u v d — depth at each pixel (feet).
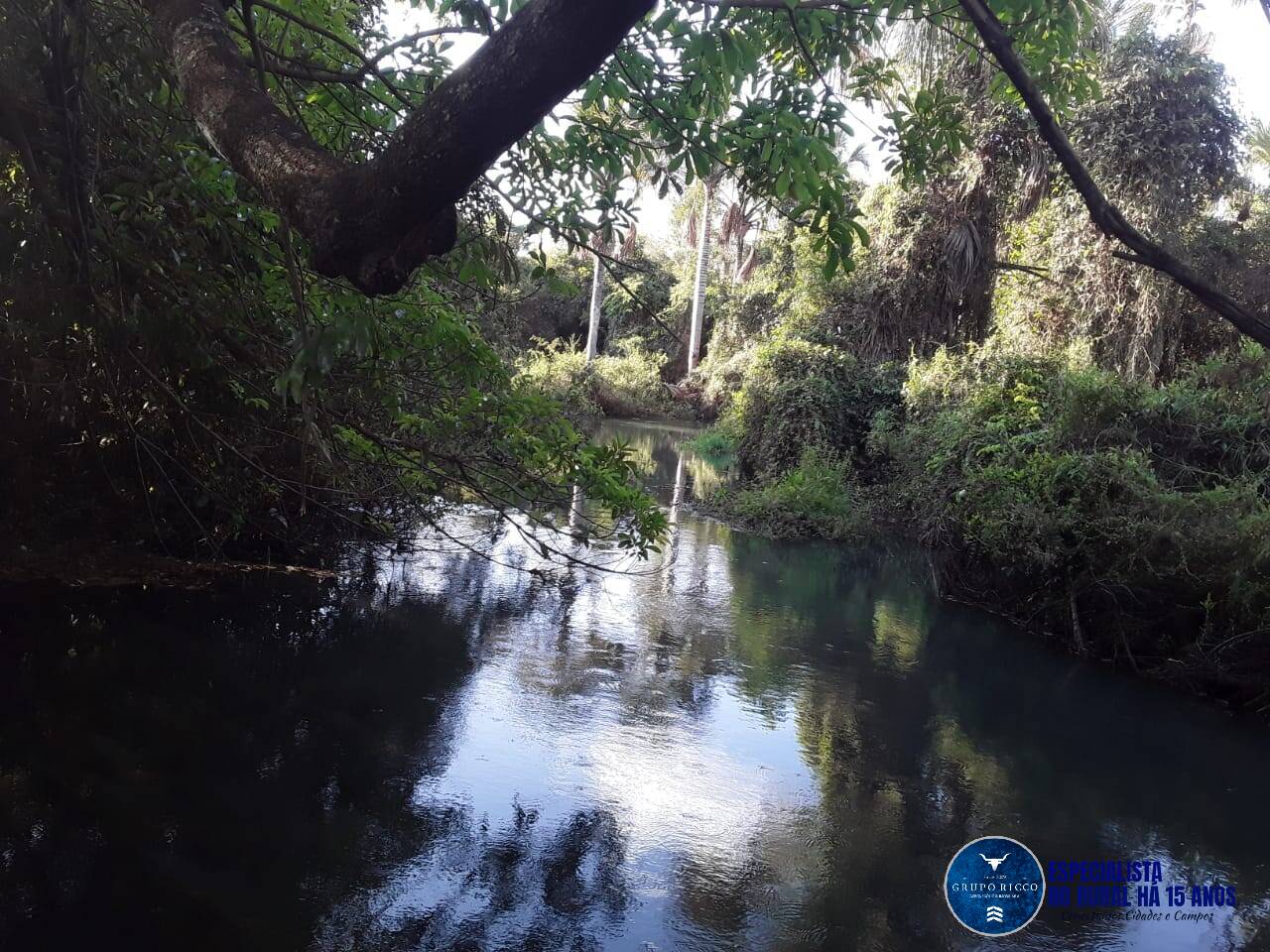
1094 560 23.89
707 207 89.20
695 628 22.85
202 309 12.11
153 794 12.09
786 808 13.75
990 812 14.26
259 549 24.30
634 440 71.82
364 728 14.80
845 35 9.77
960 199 47.26
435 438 16.15
